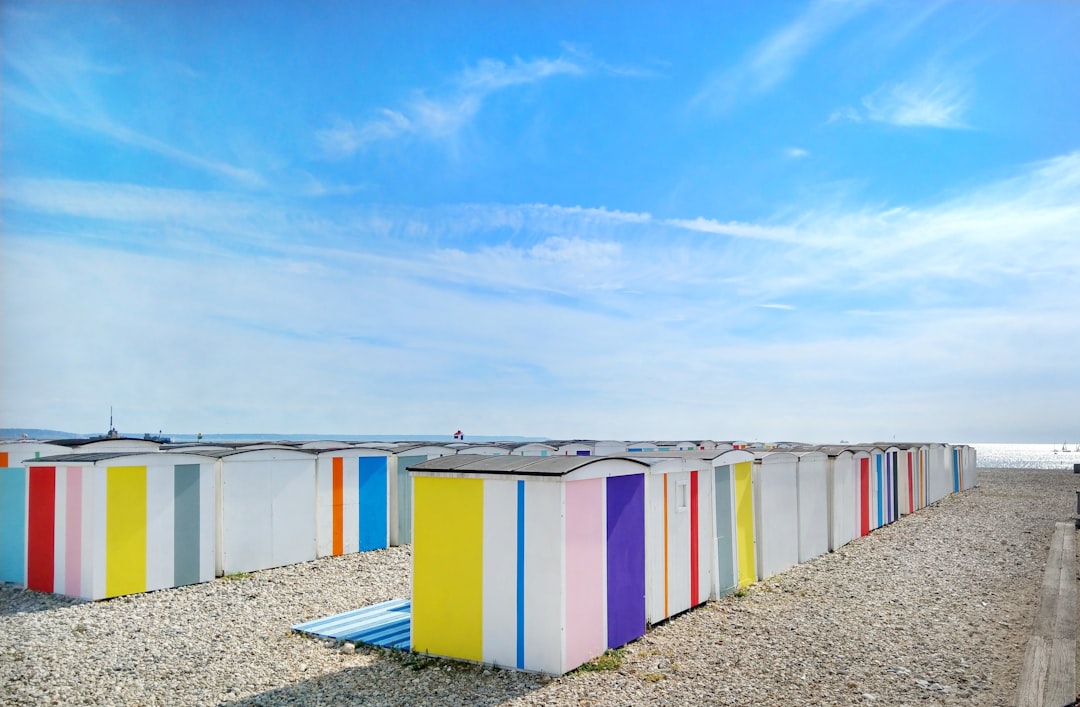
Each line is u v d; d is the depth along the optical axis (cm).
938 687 672
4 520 1148
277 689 669
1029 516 2017
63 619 909
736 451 1109
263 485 1230
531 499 709
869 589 1098
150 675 709
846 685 678
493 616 725
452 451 1664
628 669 718
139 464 1053
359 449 1401
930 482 2403
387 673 708
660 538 886
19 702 643
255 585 1103
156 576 1064
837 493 1515
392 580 1142
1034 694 632
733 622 899
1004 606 987
